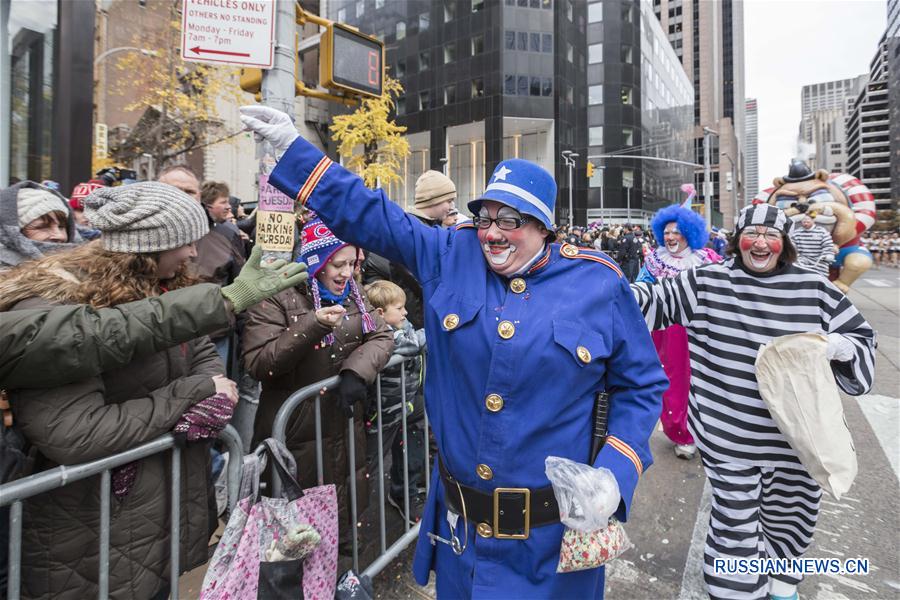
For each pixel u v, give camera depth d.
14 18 3.99
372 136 20.77
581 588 1.51
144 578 1.51
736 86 121.75
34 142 4.17
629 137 44.09
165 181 3.12
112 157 10.64
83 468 1.33
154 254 1.53
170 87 10.73
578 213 42.94
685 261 4.46
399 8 40.34
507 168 1.46
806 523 2.22
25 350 1.21
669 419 3.89
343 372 2.14
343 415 2.25
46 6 4.16
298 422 2.13
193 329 1.43
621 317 1.53
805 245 6.56
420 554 1.71
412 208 3.65
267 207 2.46
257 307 2.15
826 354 1.97
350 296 2.42
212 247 3.29
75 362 1.26
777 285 2.21
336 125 20.67
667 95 56.34
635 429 1.50
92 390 1.38
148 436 1.44
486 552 1.47
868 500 3.24
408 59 40.31
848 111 153.00
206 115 11.96
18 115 4.08
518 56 36.72
